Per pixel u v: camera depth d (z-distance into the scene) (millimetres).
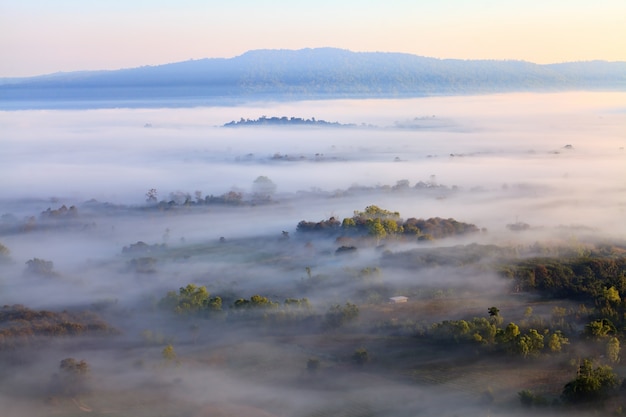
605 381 87375
